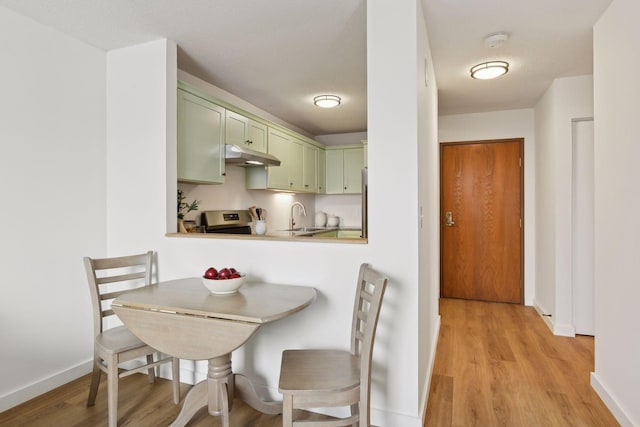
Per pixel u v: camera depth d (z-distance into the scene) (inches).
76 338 96.7
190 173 108.0
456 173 177.9
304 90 138.9
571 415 79.3
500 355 112.0
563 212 128.6
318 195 220.7
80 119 97.7
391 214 74.2
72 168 95.7
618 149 75.7
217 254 90.7
